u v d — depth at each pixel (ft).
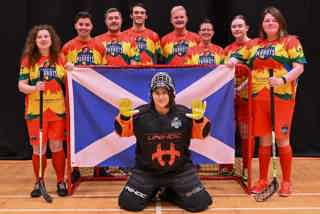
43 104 14.40
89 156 14.70
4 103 20.71
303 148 21.15
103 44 17.89
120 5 20.56
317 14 20.74
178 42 18.54
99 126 14.66
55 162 14.74
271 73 14.15
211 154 14.79
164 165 12.82
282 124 14.15
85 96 14.61
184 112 13.08
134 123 13.01
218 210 12.76
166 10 20.49
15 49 20.48
